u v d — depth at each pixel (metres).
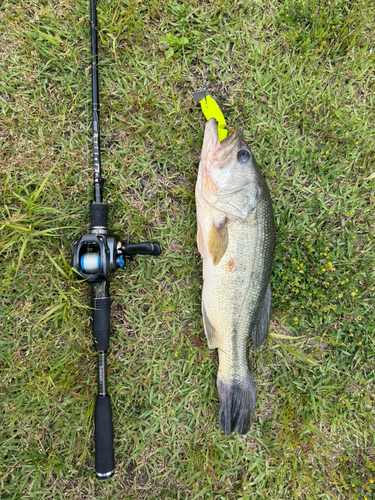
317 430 0.51
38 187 0.47
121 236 0.48
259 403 0.51
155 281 0.49
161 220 0.50
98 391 0.44
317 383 0.52
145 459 0.49
